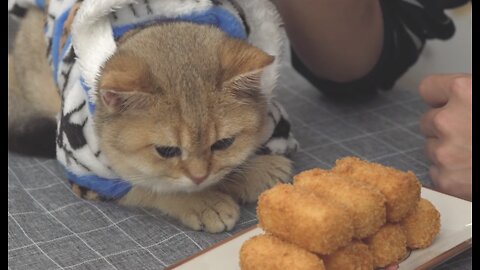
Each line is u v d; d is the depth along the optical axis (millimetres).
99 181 604
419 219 504
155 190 597
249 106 581
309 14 703
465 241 509
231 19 611
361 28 708
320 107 758
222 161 578
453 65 849
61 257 538
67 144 604
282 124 642
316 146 681
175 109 550
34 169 662
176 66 562
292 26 724
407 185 493
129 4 596
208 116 558
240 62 565
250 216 587
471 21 816
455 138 583
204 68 566
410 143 683
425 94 639
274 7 646
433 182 609
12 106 703
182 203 586
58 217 586
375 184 494
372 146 679
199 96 556
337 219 455
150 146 563
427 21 735
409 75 842
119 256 537
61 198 614
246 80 569
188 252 542
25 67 716
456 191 583
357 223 472
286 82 817
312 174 495
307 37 722
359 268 471
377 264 491
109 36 583
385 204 489
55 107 700
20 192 617
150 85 546
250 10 624
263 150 632
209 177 573
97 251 543
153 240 557
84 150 596
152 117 552
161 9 607
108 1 574
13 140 691
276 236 472
